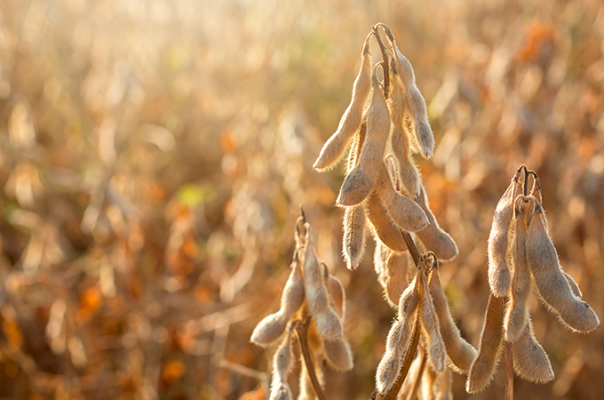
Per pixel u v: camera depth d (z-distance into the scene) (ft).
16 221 15.43
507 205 4.11
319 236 13.46
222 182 17.15
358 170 4.14
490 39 17.92
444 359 4.21
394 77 4.29
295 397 9.50
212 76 17.76
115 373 14.67
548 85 14.90
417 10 18.92
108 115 15.14
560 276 3.90
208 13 18.54
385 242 4.55
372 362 13.74
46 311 14.20
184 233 14.55
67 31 18.51
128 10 17.87
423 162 15.96
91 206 14.57
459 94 14.75
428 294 4.39
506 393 4.23
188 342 13.88
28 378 13.55
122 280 14.15
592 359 13.66
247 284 13.83
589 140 14.20
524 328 4.20
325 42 17.16
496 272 3.97
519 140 14.38
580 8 16.26
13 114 15.48
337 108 16.75
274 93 15.88
